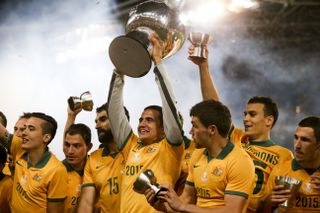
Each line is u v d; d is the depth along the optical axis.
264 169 3.56
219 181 2.91
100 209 3.96
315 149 3.11
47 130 3.88
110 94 3.62
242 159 2.91
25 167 3.88
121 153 3.80
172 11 3.22
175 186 3.65
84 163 4.25
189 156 3.89
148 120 3.56
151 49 3.05
